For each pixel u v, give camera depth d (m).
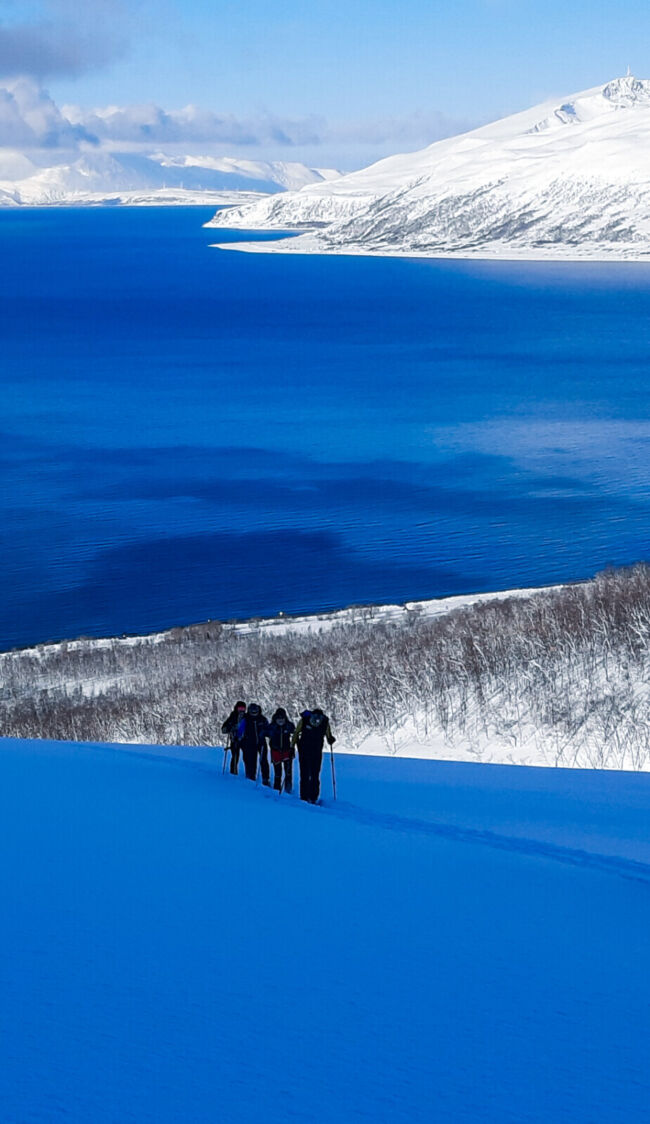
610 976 8.13
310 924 9.36
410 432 150.50
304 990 7.54
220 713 37.12
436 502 109.19
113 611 76.44
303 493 115.75
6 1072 5.87
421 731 32.22
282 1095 5.77
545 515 102.19
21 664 55.72
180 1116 5.44
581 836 14.67
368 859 12.38
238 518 104.88
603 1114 5.66
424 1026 6.94
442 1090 5.93
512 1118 5.59
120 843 12.82
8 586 83.06
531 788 19.88
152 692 44.25
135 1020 6.77
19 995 7.13
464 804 17.67
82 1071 5.94
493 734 30.84
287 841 13.34
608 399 170.38
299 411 171.12
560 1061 6.41
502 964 8.38
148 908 9.70
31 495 115.62
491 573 84.12
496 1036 6.80
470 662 37.03
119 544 95.56
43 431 157.62
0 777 18.73
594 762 27.19
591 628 38.47
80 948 8.29
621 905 10.52
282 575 85.56
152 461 134.88
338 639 51.31
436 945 8.84
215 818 14.90
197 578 84.94
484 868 12.11
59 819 14.38
